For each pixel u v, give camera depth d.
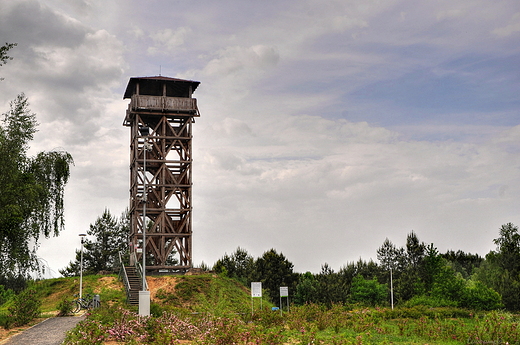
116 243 75.00
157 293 47.09
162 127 56.53
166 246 56.31
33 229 32.28
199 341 22.47
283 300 69.38
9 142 31.59
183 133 58.34
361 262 86.12
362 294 68.25
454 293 49.25
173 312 30.61
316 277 79.81
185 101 56.97
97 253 73.56
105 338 22.00
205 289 48.59
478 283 49.12
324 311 36.00
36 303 31.78
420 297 52.28
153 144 55.81
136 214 55.00
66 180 35.97
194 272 54.47
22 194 31.50
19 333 26.72
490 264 63.16
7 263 30.89
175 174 58.75
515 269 60.34
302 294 69.00
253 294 37.69
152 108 55.75
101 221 75.38
